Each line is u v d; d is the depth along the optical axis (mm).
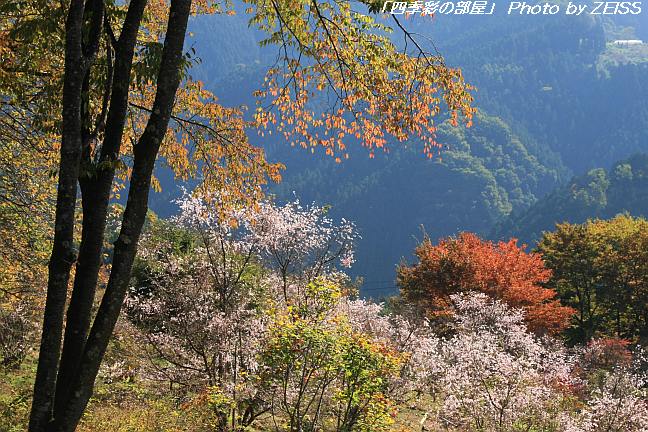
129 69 4648
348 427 8898
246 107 7996
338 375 9133
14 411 10328
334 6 6625
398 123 6664
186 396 12117
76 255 4184
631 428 12680
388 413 9609
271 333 9391
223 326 10961
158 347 11852
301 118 6973
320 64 6855
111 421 10109
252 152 7742
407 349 12867
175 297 11750
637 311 40750
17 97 7312
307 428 9023
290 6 6781
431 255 32094
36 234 11125
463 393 12672
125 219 4422
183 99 7902
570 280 42781
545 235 46125
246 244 12281
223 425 10430
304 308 9398
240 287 12188
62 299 4148
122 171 6941
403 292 35844
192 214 11906
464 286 29656
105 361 12547
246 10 7137
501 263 30328
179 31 4547
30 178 10469
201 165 7934
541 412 12422
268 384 9508
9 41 7039
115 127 4574
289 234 12445
